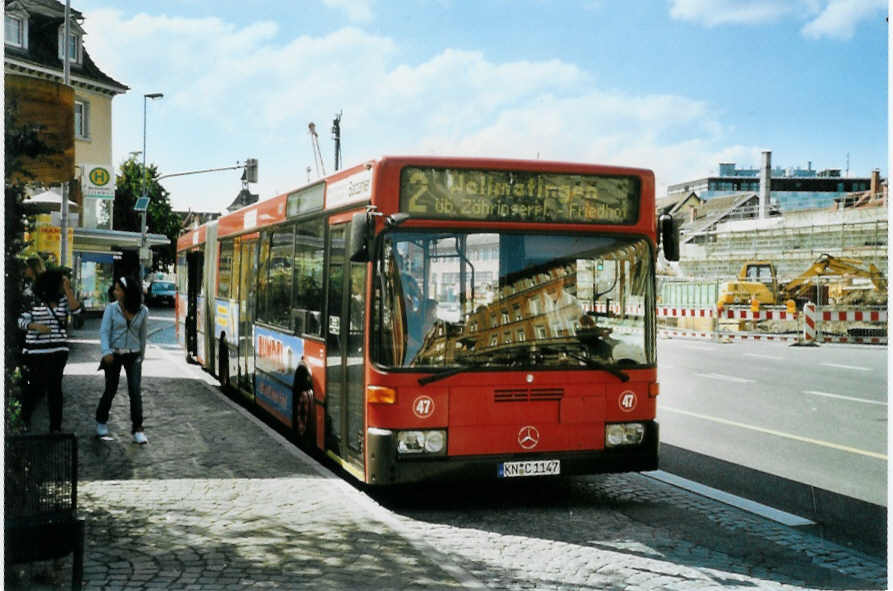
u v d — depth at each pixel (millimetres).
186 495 7484
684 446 10406
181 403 12953
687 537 6754
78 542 4992
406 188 7270
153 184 65938
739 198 97062
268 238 11656
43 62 43156
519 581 5633
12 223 5559
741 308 30953
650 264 7711
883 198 46781
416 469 7062
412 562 5793
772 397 14648
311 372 9188
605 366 7457
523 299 7379
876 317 27062
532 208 7465
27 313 5902
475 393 7184
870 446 10391
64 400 13078
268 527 6539
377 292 7191
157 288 58062
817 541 6684
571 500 7914
